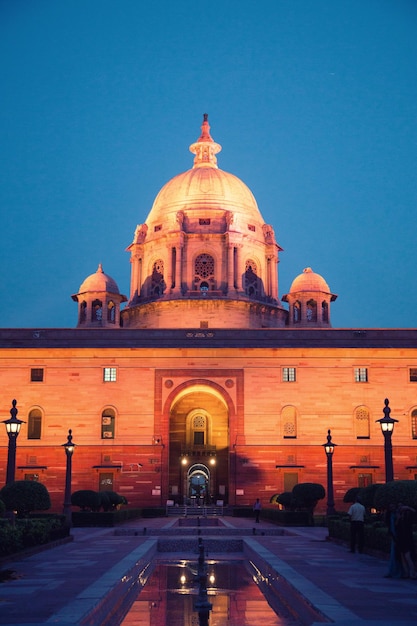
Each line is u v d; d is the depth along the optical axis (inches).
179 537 1418.6
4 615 558.3
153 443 2561.5
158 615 616.4
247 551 1209.4
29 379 2605.8
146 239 3292.3
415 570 843.4
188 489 2741.1
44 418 2576.3
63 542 1293.1
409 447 2573.8
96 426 2573.8
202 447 2746.1
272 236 3302.2
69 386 2600.9
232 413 2593.5
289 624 574.6
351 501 2081.7
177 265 3115.2
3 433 2564.0
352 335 2672.2
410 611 575.2
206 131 3631.9
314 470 2554.1
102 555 1063.6
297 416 2593.5
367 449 2566.4
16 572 839.7
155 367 2623.0
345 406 2598.4
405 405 2605.8
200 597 711.1
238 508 2434.8
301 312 3117.6
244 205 3307.1
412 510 805.9
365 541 1107.9
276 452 2564.0
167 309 3053.6
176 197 3302.2
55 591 687.1
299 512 1920.5
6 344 2637.8
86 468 2546.8
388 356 2632.9
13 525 1011.9
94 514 1878.7
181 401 2802.7
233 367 2625.5
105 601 631.2
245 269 3184.1
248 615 615.2
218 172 3390.7
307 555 1065.5
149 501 2519.7
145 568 983.0
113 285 3125.0
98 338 2645.2
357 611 573.9
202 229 3196.4
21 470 2539.4
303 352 2630.4
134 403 2593.5
